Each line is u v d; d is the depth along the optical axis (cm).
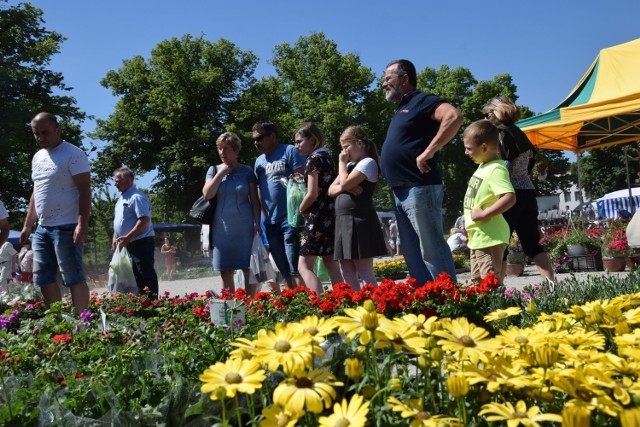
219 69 4059
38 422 214
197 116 4056
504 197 480
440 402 168
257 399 221
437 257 493
